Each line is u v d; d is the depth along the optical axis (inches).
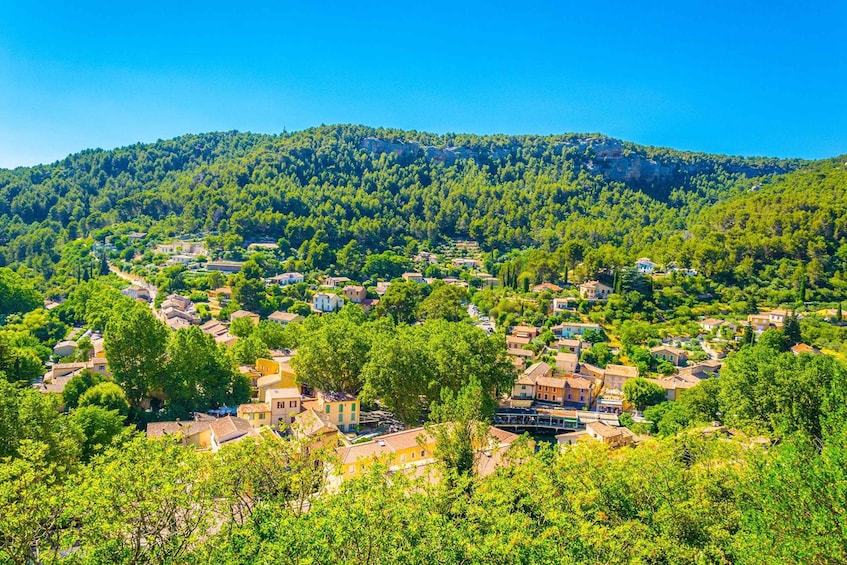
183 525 1395.2
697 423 2407.7
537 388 4623.5
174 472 1381.6
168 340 3816.4
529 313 6638.8
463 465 2117.4
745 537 1277.1
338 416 3644.2
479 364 3511.3
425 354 3590.1
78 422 2691.9
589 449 1807.3
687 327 5910.4
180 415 3481.8
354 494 1352.1
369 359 3880.4
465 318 6633.9
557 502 1502.2
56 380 4060.0
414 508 1355.8
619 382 4741.6
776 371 2802.7
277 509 1343.5
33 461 1622.8
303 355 3875.5
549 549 1229.7
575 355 5251.0
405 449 2765.7
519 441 1920.5
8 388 2251.5
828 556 1134.4
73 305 6569.9
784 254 7583.7
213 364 3841.0
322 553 1167.6
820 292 6604.3
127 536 1389.0
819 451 1724.9
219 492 1454.2
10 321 5856.3
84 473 1515.7
